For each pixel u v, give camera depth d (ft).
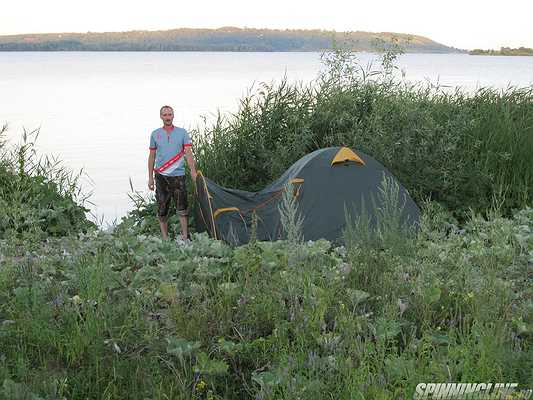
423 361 13.96
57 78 547.49
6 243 25.48
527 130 39.37
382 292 18.06
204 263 21.12
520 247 24.18
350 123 39.50
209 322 17.02
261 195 31.76
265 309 17.19
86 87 374.84
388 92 41.60
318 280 19.08
